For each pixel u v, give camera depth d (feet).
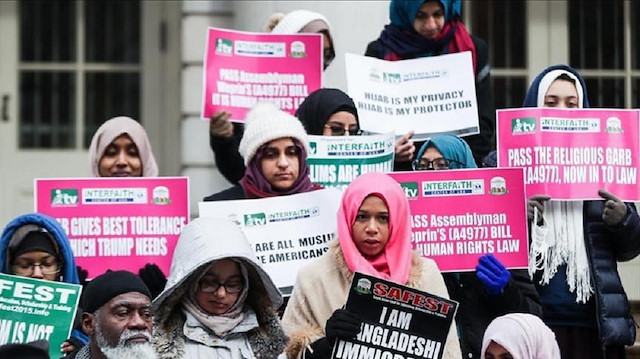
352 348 23.90
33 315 26.16
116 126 29.32
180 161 39.34
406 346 23.90
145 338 23.88
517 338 25.63
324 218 27.37
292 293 25.77
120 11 40.34
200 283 24.02
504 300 26.71
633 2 39.27
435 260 27.37
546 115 28.12
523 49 39.22
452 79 29.58
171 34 40.01
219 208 27.37
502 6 39.19
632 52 39.27
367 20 35.19
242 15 36.45
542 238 28.07
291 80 30.22
